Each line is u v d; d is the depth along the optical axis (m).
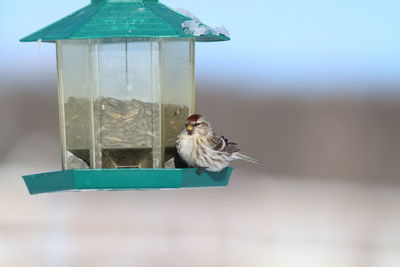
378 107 21.78
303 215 19.05
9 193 18.47
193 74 11.16
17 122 19.78
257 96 21.22
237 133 21.11
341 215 19.23
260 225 17.86
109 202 18.86
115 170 9.91
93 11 10.32
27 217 17.17
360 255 16.25
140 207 18.73
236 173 21.81
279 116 21.36
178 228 17.17
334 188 20.92
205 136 10.66
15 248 14.97
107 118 10.58
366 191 21.23
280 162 21.50
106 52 10.53
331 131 21.61
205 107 20.89
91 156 10.62
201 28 10.00
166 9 10.68
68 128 10.77
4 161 19.58
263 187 20.86
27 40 10.12
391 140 21.44
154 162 10.66
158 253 15.34
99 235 16.19
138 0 10.37
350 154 21.56
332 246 16.66
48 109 19.84
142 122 10.60
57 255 14.83
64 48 10.71
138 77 10.56
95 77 10.55
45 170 19.22
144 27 9.90
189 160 10.63
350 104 21.70
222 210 19.02
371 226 18.39
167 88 10.70
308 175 21.58
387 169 21.33
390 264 15.62
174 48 10.80
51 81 19.84
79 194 19.33
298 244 16.67
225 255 15.49
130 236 16.30
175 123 10.90
